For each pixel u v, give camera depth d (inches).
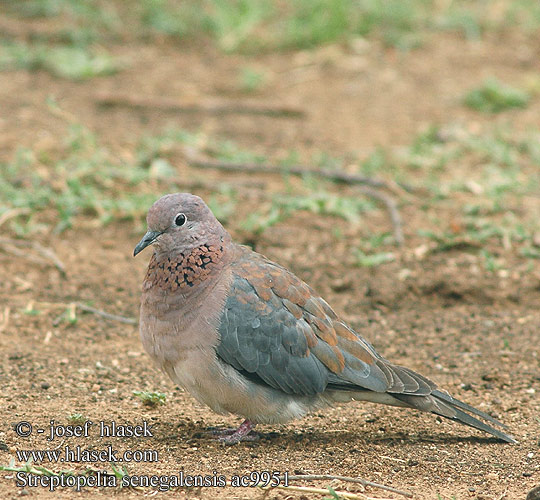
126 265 494.9
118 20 819.4
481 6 888.9
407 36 825.5
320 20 814.5
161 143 615.8
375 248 513.3
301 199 552.1
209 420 365.4
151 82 734.5
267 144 649.0
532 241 520.4
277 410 340.2
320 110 708.0
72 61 738.8
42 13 813.2
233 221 533.0
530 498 291.9
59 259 495.2
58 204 528.4
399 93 741.3
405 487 309.6
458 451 338.6
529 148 646.5
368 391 341.4
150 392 382.3
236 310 332.2
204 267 336.5
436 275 489.4
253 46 805.2
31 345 417.7
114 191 557.6
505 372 406.6
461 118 701.9
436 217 550.6
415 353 426.0
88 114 674.2
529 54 814.5
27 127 639.8
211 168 604.1
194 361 331.3
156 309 336.8
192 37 813.2
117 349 420.8
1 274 476.7
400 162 624.7
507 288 479.8
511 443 343.6
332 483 308.2
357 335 350.6
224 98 719.1
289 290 342.0
